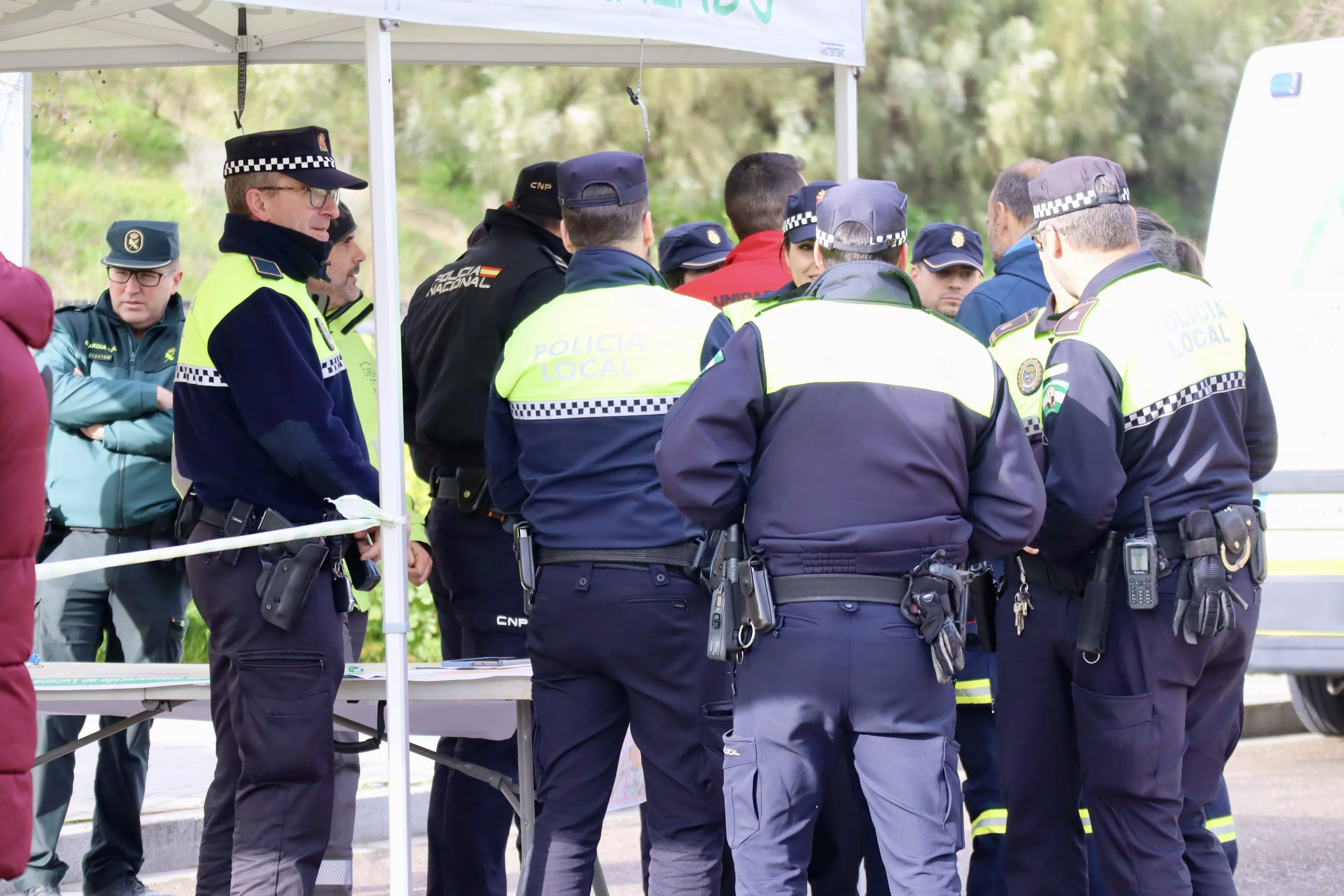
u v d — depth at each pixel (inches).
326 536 304.3
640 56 367.2
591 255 303.9
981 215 1472.7
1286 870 460.8
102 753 412.2
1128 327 287.1
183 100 1288.1
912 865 253.3
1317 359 553.6
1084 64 1483.8
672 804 292.5
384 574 305.0
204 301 305.6
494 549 366.9
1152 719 287.0
